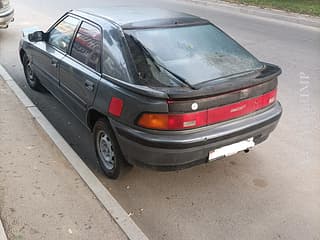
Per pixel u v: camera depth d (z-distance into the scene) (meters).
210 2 15.98
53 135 4.84
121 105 3.54
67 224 3.34
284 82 6.80
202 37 4.16
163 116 3.28
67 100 4.86
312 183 4.03
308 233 3.33
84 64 4.31
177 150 3.34
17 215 3.42
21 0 15.80
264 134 3.97
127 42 3.79
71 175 4.05
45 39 5.59
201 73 3.63
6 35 10.12
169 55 3.77
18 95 6.03
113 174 4.02
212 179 4.11
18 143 4.63
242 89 3.56
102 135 4.07
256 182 4.05
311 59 8.21
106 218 3.44
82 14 4.72
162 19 4.25
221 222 3.47
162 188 3.96
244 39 9.95
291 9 13.66
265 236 3.29
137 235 3.25
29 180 3.93
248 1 15.55
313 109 5.73
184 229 3.38
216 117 3.46
